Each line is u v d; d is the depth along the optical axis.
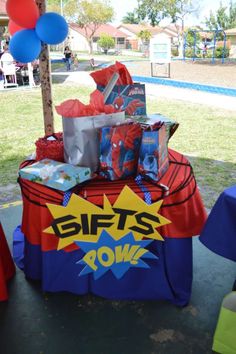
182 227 1.83
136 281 1.97
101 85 2.06
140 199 1.68
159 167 1.74
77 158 1.76
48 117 3.18
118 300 2.02
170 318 1.89
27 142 5.23
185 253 1.90
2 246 2.12
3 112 7.47
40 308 1.98
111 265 1.85
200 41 29.33
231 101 8.77
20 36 2.48
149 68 17.84
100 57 29.31
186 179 1.82
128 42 49.56
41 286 2.12
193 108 7.88
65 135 1.78
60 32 2.45
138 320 1.88
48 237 1.84
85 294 2.06
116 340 1.76
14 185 3.69
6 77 10.86
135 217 1.72
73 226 1.74
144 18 38.69
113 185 1.73
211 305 1.98
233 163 4.28
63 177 1.69
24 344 1.75
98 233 1.76
